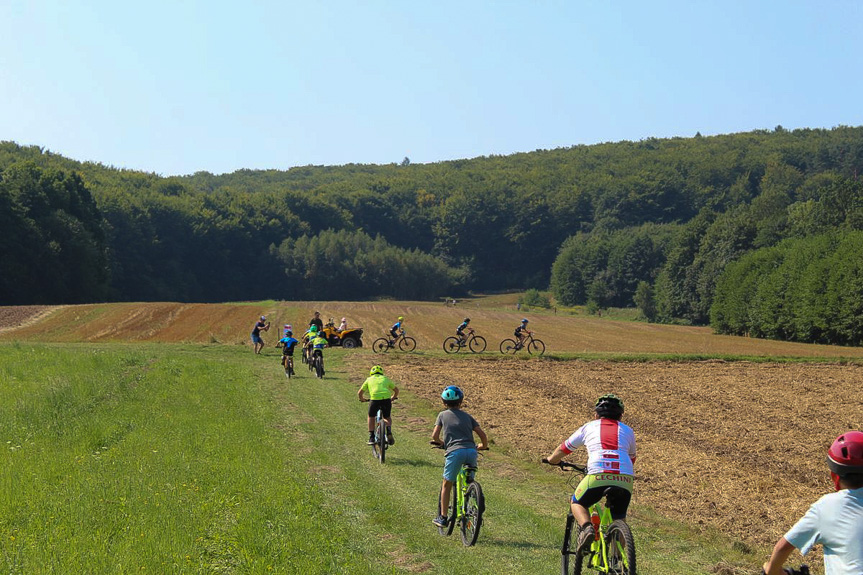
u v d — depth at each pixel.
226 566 7.88
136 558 7.58
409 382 28.88
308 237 175.00
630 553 5.96
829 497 4.47
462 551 9.00
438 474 13.96
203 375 26.69
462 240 195.75
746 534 11.41
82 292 92.38
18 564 7.34
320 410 21.64
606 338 59.34
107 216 126.56
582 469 7.50
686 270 117.69
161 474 11.93
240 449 14.63
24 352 32.19
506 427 20.66
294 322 59.22
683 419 22.59
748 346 54.91
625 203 193.38
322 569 7.87
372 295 163.25
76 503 9.74
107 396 20.75
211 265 149.12
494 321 74.31
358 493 11.98
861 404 26.05
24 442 14.57
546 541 9.62
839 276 70.50
